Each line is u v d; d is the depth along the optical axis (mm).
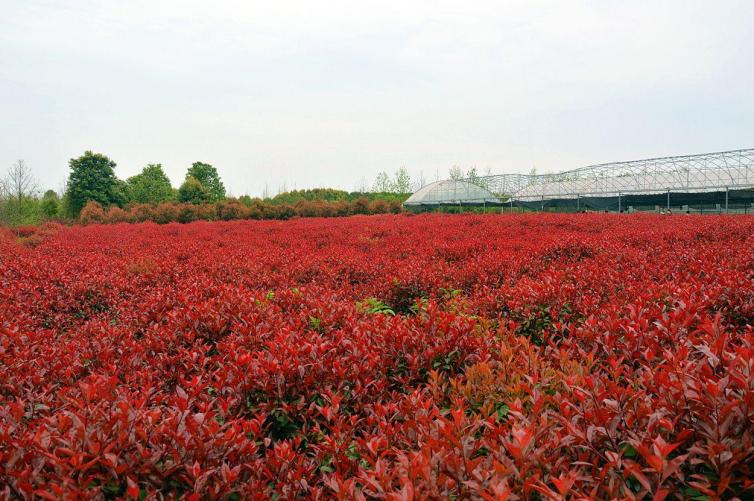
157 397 3320
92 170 52562
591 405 2312
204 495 2217
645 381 2469
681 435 1921
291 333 3906
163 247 13516
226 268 8586
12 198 36250
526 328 4715
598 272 6082
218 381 3170
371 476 2121
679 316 3594
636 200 40938
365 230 17656
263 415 2873
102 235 19609
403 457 2139
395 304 6707
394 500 1794
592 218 18562
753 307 4109
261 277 7785
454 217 24219
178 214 35469
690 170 33906
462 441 2209
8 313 5633
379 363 3555
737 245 8414
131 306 5988
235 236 17578
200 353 4051
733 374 2025
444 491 1957
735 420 1972
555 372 3021
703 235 10852
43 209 48406
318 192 63250
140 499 2152
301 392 3234
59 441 2295
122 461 2219
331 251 10461
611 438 2059
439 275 7332
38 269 8602
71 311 6613
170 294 5863
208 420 2555
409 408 2850
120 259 10812
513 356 3404
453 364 3668
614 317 3869
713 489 1907
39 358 3920
